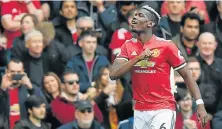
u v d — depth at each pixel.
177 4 27.31
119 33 27.22
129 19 27.39
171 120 18.73
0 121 24.08
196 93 18.81
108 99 24.94
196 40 26.86
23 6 27.86
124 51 18.72
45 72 26.27
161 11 28.27
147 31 18.66
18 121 23.81
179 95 24.06
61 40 27.36
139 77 18.77
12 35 27.22
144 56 18.28
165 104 18.72
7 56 26.34
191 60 25.61
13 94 24.50
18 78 24.61
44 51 26.47
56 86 25.03
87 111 23.73
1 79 25.70
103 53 26.58
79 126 23.86
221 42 27.27
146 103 18.77
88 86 25.30
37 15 27.81
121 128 23.95
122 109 24.70
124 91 24.98
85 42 26.19
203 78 25.72
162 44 18.64
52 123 24.45
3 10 27.59
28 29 26.72
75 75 24.75
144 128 18.83
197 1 28.70
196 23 26.80
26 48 26.20
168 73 18.73
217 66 25.98
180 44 26.80
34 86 24.98
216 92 25.55
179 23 27.44
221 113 24.45
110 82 25.08
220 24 27.81
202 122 18.81
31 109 23.80
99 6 28.44
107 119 24.86
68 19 27.48
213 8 28.44
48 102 24.94
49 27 26.94
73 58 26.30
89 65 26.27
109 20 27.89
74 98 24.72
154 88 18.72
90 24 27.17
